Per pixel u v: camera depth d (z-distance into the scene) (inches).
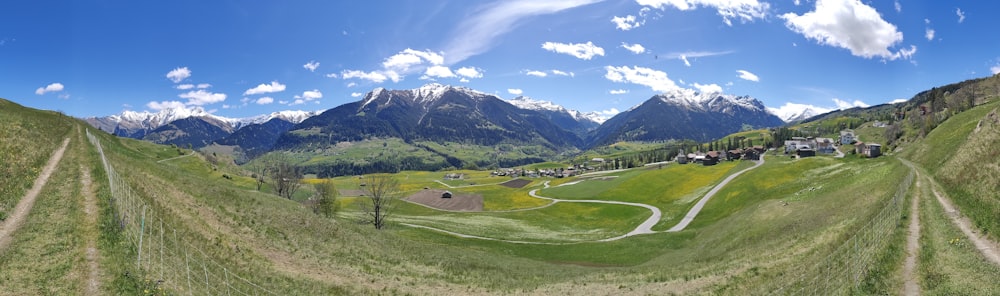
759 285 1285.7
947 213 1520.7
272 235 1593.3
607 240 3543.3
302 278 1299.2
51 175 1467.8
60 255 946.7
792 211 2667.3
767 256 1646.2
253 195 2117.4
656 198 5319.9
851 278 1115.9
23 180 1360.7
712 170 6461.6
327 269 1438.2
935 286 985.5
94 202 1250.0
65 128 2544.3
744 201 4092.0
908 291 991.0
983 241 1195.3
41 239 999.6
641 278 1609.3
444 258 1991.9
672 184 5856.3
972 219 1382.9
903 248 1234.6
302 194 5157.5
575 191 6387.8
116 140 4616.1
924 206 1672.0
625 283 1540.4
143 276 935.7
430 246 2283.5
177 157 5703.7
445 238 3398.1
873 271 1114.1
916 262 1131.3
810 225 2135.8
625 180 6550.2
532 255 3004.4
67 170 1544.0
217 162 6963.6
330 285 1294.3
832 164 4854.8
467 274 1701.5
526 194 6653.5
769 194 3988.7
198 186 1921.8
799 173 4648.1
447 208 5738.2
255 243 1472.7
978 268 1027.9
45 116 2714.1
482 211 5472.4
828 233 1753.2
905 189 2107.5
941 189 1916.8
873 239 1387.8
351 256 1640.0
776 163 5531.5
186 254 1147.9
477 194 6756.9
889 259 1173.7
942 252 1160.2
